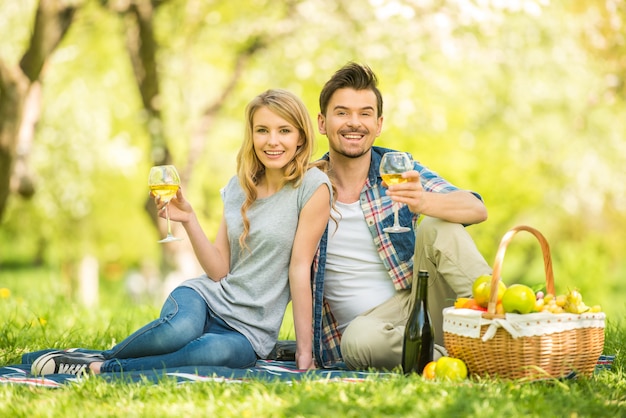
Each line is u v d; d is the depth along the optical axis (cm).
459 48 1299
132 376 404
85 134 1560
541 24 1398
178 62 1509
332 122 481
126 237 2220
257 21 1380
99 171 1684
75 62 1527
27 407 336
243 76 1534
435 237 441
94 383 366
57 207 1702
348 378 389
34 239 2300
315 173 467
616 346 544
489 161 1714
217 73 1584
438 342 459
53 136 1569
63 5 1119
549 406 336
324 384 356
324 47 1354
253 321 462
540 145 1650
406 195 434
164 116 1491
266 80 1473
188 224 471
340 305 484
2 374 434
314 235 464
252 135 470
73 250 2208
